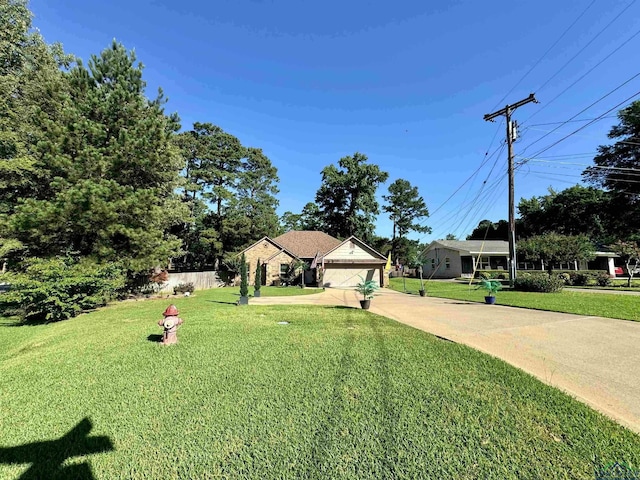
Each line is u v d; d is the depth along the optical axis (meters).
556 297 13.29
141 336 7.15
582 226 36.53
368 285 11.81
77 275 10.81
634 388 4.06
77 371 4.97
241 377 4.54
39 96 15.10
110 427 3.28
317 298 16.66
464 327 7.89
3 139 13.95
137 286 18.58
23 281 9.94
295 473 2.53
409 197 49.25
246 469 2.59
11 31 15.42
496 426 3.17
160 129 15.04
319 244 31.20
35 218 11.98
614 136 27.31
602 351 5.64
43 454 2.86
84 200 12.34
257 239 33.53
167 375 4.67
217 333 7.29
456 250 31.58
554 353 5.57
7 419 3.49
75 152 13.55
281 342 6.43
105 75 15.69
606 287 19.66
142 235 14.28
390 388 4.09
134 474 2.58
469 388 4.07
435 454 2.73
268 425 3.24
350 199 42.44
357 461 2.66
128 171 15.22
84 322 9.68
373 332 7.35
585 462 2.61
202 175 31.16
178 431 3.17
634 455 2.68
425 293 17.81
